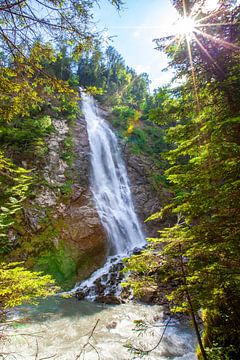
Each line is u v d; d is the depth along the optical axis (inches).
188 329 311.9
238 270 137.3
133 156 1093.8
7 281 141.3
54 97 166.7
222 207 143.8
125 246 729.0
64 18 126.3
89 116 1216.2
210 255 148.0
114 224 746.2
